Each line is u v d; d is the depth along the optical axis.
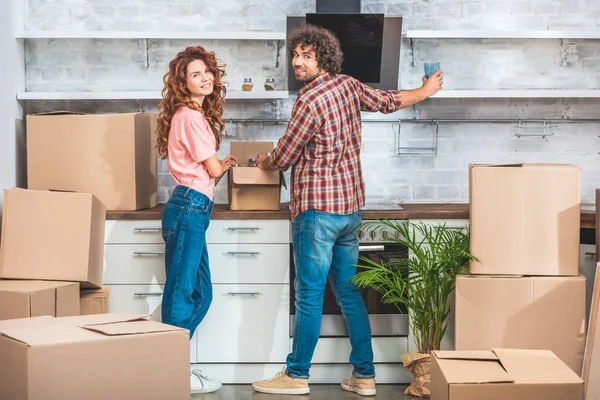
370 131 5.05
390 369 4.41
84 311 4.07
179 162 4.10
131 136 4.45
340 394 4.24
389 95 4.20
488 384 2.76
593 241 4.25
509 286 3.91
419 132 5.06
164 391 2.70
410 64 5.04
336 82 4.02
